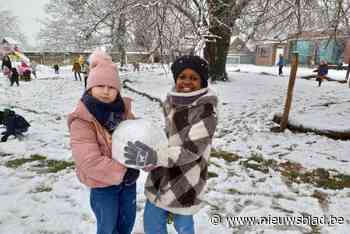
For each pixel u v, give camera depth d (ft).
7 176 13.44
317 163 15.29
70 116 6.12
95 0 42.19
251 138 19.85
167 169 6.50
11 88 51.13
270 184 13.21
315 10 30.91
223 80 49.24
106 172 5.94
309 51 108.88
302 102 31.12
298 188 12.87
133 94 39.81
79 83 59.77
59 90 48.16
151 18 31.45
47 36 90.38
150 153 5.86
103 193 6.57
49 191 12.04
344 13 28.12
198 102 6.16
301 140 19.15
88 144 6.01
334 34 29.96
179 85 6.53
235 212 10.87
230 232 9.61
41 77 77.05
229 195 12.16
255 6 32.19
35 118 25.81
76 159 6.02
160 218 6.85
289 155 16.49
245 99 33.45
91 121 6.07
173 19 31.14
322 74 46.24
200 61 6.40
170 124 6.46
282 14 29.50
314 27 32.99
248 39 33.01
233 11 30.17
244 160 15.99
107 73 6.20
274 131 21.42
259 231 9.71
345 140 18.93
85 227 9.55
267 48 140.67
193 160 6.10
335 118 22.26
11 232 9.25
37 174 13.73
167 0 28.22
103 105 6.22
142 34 34.30
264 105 30.14
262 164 15.48
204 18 28.09
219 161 15.88
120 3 32.78
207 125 6.06
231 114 26.73
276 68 108.06
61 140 18.94
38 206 10.83
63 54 116.47
